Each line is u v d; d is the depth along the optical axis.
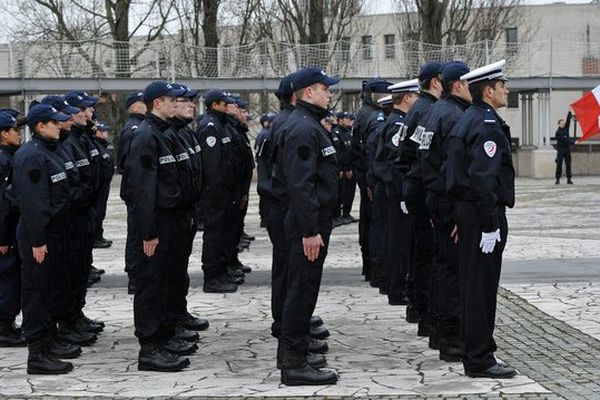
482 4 54.75
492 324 9.51
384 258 13.73
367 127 14.82
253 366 10.29
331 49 39.06
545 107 43.66
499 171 9.20
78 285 11.64
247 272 16.97
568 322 12.00
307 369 9.42
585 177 45.12
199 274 16.97
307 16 50.50
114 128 40.12
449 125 9.80
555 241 20.30
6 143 11.59
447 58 40.72
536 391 8.84
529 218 25.45
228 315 13.17
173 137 10.44
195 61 37.31
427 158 10.00
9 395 9.27
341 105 41.97
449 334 10.24
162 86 10.36
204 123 14.85
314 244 9.26
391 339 11.43
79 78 35.66
